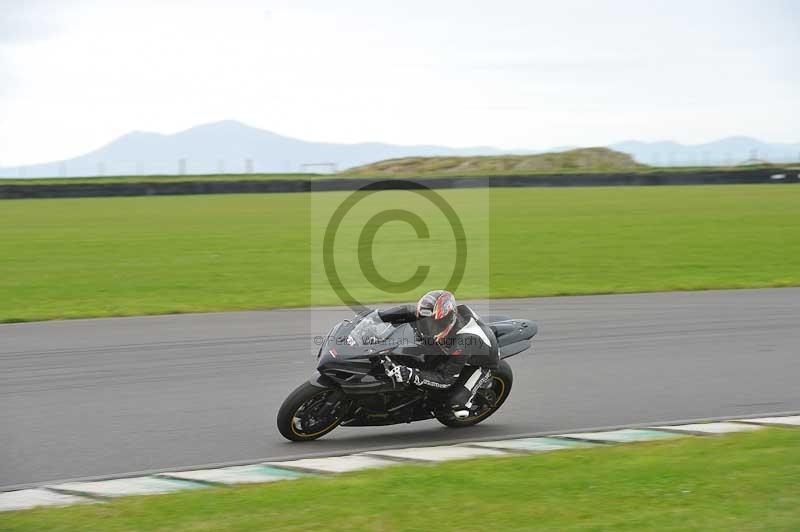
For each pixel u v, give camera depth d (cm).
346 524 1308
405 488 1502
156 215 8600
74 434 2008
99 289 4291
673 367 2678
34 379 2545
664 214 8050
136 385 2472
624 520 1310
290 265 5188
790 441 1809
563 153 15450
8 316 3578
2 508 1484
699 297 3969
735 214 7931
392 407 1975
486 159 15288
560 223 7444
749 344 2997
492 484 1519
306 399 1905
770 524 1281
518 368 2684
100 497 1547
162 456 1847
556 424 2103
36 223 7812
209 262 5297
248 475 1678
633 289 4212
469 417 2103
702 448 1761
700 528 1270
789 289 4191
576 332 3209
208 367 2689
